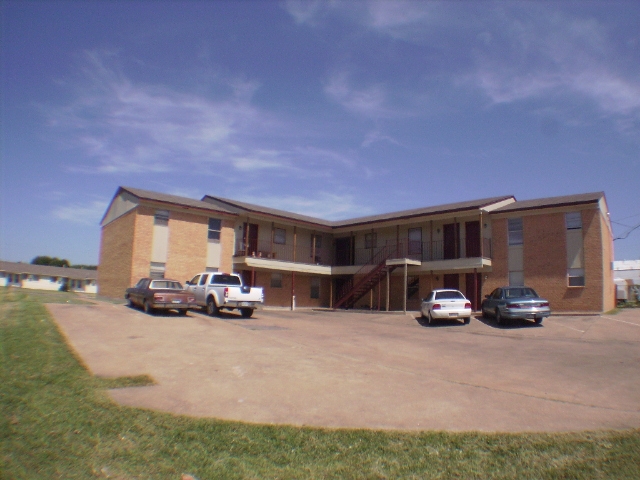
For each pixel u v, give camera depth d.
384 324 20.09
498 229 26.31
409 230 31.03
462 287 27.94
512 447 5.77
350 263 33.94
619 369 10.37
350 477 5.23
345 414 7.04
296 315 23.81
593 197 23.66
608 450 5.59
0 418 6.62
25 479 5.11
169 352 11.27
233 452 5.79
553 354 12.42
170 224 25.92
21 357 9.73
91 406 7.13
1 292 29.16
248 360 10.60
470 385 8.81
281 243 32.41
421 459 5.57
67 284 58.75
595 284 22.95
